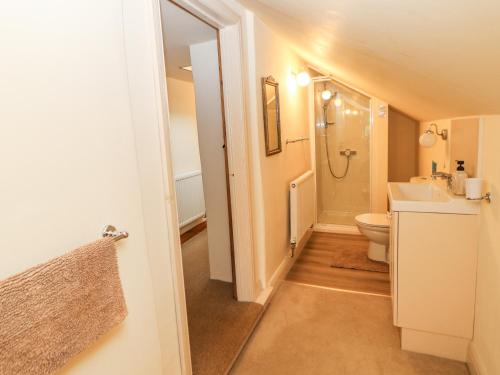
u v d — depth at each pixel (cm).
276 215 265
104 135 95
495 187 141
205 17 173
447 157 235
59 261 75
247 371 170
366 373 167
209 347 179
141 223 111
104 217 95
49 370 72
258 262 237
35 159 75
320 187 416
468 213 161
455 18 68
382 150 376
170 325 131
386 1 75
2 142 68
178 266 133
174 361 135
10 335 64
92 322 83
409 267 174
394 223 175
